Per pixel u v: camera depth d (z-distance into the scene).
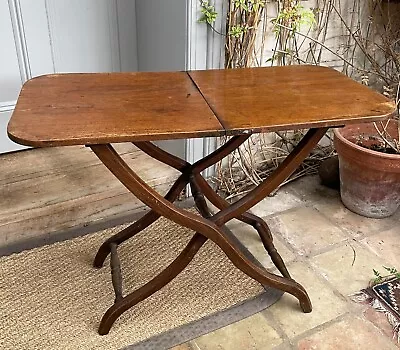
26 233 1.77
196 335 1.39
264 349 1.35
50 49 2.13
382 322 1.45
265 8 1.86
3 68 2.06
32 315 1.43
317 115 1.12
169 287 1.56
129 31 2.26
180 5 1.74
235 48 1.83
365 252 1.74
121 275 1.51
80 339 1.36
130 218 1.87
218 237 1.28
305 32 2.04
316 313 1.47
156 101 1.17
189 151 1.97
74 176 2.09
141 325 1.42
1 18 1.97
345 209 1.99
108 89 1.22
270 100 1.20
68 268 1.61
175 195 1.54
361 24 2.19
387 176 1.79
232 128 1.04
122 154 2.25
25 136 0.96
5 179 2.04
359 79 2.29
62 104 1.12
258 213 1.95
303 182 2.17
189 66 1.81
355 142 1.98
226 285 1.57
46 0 2.02
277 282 1.42
